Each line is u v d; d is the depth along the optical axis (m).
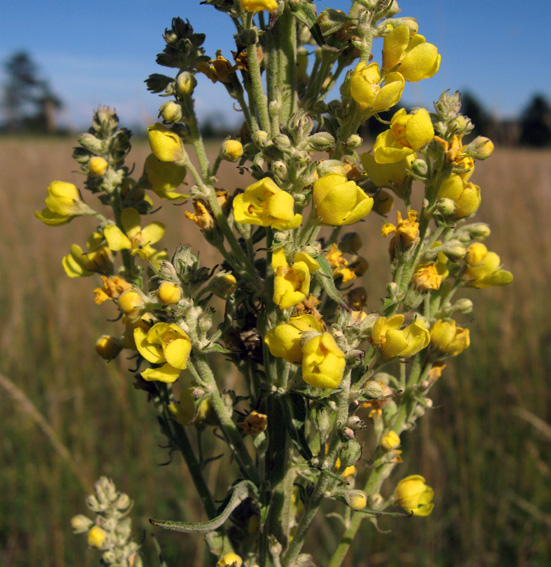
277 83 0.21
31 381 0.56
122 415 0.54
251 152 0.21
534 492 0.49
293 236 0.20
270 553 0.21
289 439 0.21
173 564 0.45
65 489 0.49
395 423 0.24
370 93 0.19
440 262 0.23
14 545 0.46
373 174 0.21
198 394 0.20
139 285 0.24
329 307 0.23
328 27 0.20
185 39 0.21
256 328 0.22
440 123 0.21
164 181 0.23
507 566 0.46
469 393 0.54
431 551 0.45
